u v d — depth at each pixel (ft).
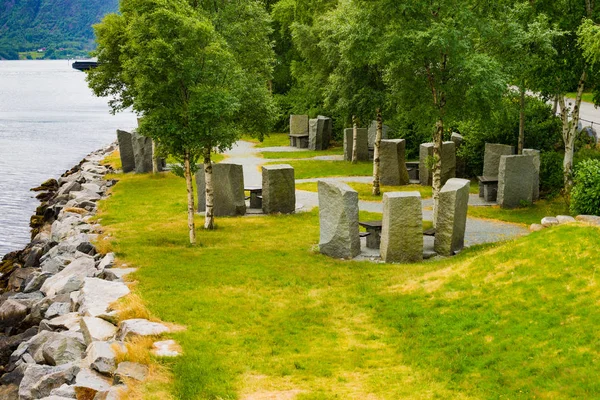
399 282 58.13
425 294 53.67
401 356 43.65
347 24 85.05
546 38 78.23
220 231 81.20
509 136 110.63
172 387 38.68
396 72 76.02
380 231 71.67
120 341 44.83
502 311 46.52
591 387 34.04
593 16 89.10
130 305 50.03
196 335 46.32
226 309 52.11
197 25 68.64
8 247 100.27
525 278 50.01
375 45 77.00
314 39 129.49
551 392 34.68
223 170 89.51
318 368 41.86
